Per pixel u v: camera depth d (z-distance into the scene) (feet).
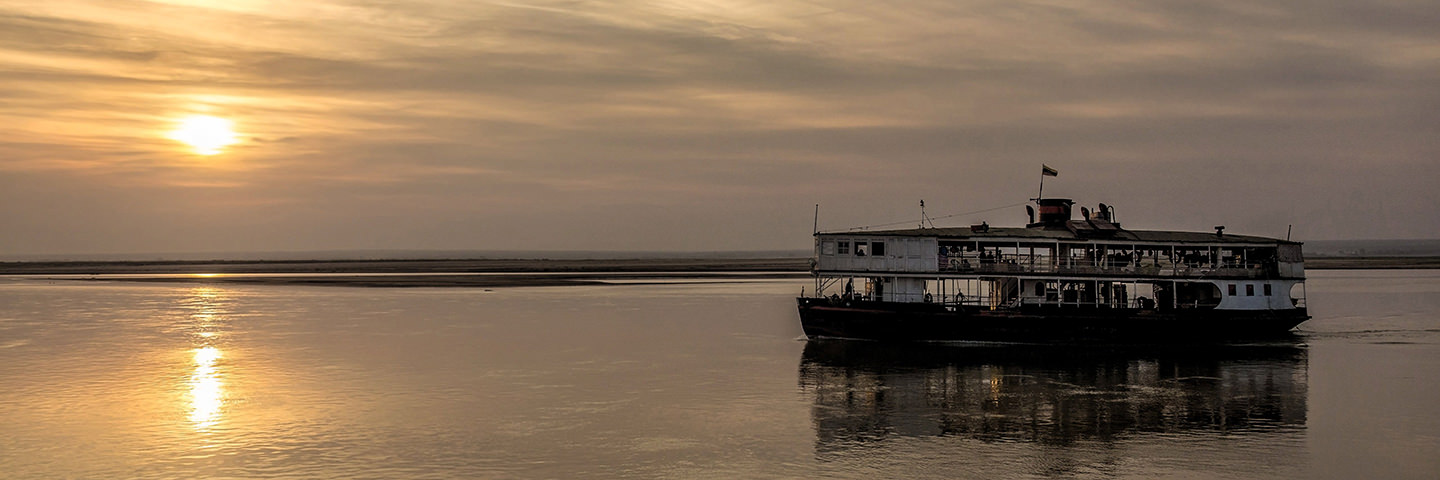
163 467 148.05
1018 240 268.82
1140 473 145.79
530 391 204.64
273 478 142.61
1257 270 276.41
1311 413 183.32
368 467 147.95
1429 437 165.37
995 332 268.00
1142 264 277.44
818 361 243.40
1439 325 334.44
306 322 347.15
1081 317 266.57
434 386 210.38
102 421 177.17
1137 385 211.00
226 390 205.98
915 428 172.24
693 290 564.71
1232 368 232.94
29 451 156.87
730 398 197.16
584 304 441.27
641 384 212.43
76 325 334.03
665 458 152.97
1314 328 323.98
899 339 272.10
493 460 151.64
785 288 588.91
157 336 300.40
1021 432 169.58
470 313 388.16
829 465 149.79
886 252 271.69
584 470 146.72
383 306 426.10
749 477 143.74
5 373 227.81
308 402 193.36
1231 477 143.95
